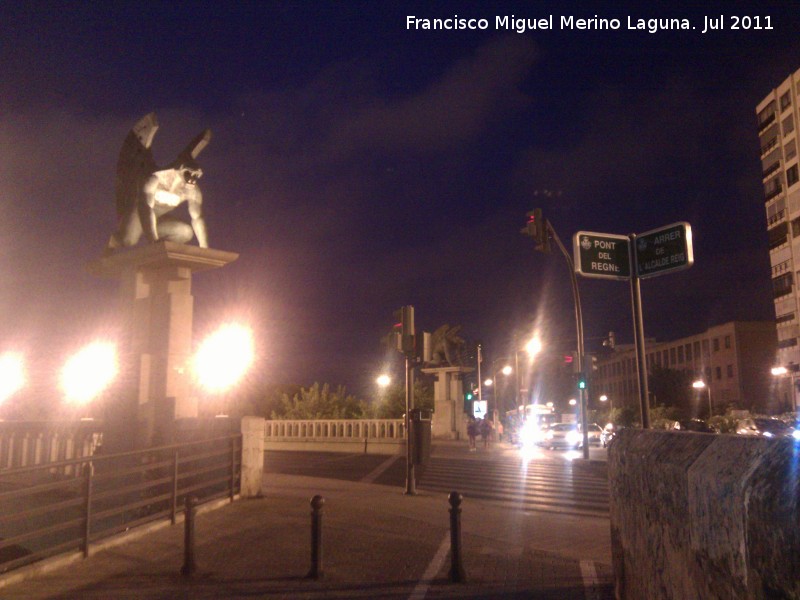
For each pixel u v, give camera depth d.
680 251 8.42
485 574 8.01
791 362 56.78
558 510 13.77
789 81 56.50
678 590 3.62
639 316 8.95
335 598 7.03
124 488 9.68
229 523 11.04
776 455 2.41
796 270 55.94
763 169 61.12
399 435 30.34
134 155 16.00
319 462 25.09
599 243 8.88
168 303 14.88
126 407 14.63
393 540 9.89
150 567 8.30
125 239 16.06
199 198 16.05
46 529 8.20
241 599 7.01
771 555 2.20
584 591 7.20
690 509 3.29
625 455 5.38
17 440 15.48
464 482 18.83
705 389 77.19
